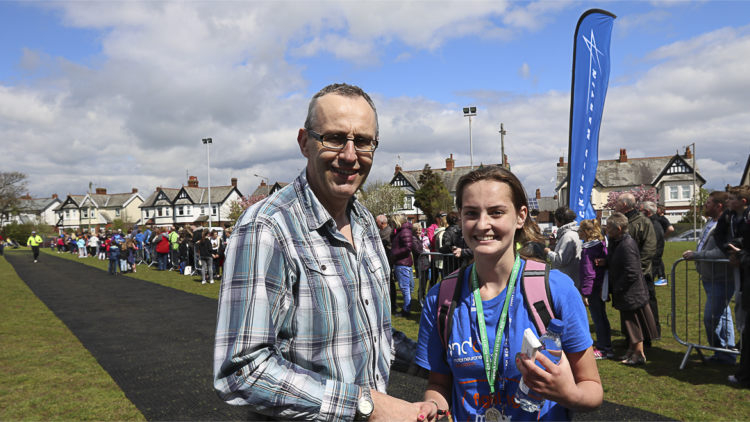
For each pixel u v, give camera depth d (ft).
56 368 17.38
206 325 25.30
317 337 4.86
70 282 48.78
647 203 30.30
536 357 4.77
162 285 44.57
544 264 5.55
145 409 13.33
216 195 231.71
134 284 45.88
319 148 5.32
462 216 5.70
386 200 162.09
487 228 5.39
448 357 5.75
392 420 4.69
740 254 14.34
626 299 16.74
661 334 21.13
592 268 17.85
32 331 24.18
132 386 15.30
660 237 34.83
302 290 4.88
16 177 195.72
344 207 5.83
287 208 5.15
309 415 4.41
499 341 5.35
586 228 18.17
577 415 12.21
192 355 19.11
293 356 4.81
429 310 6.14
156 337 22.57
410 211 202.18
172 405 13.61
